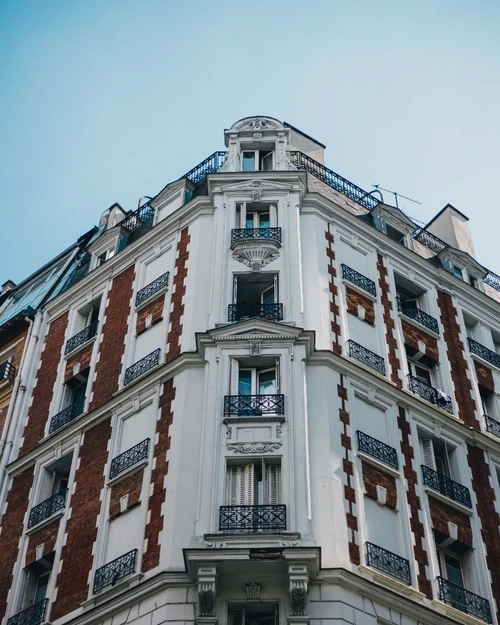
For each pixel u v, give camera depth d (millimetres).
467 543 28578
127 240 38188
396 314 33969
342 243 34500
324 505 25578
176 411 28266
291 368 28016
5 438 34156
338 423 27938
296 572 23000
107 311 35312
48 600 27281
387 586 25188
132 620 24125
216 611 22922
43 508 30328
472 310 37844
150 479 27281
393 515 27234
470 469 31000
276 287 31031
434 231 44938
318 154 40750
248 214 33906
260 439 26266
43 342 37406
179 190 37000
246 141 36375
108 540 27188
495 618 27266
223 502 25000
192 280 32281
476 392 34406
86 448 30688
